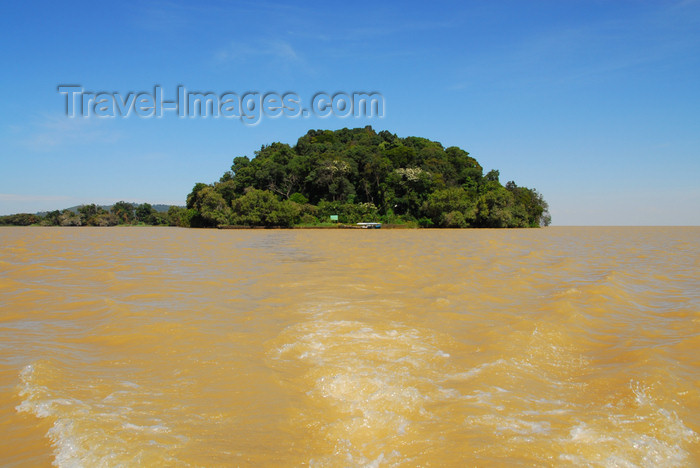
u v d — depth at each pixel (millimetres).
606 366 10305
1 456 6449
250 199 112125
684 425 7457
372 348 11297
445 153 149750
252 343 11797
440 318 14453
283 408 8023
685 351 11320
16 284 21109
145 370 9938
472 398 8453
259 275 24156
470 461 6371
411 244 51156
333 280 22188
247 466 6234
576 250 43188
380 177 125188
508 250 42219
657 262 31797
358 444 6859
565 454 6543
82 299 17641
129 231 97625
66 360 10547
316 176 126625
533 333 12586
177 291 19344
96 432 7008
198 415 7758
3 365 10164
